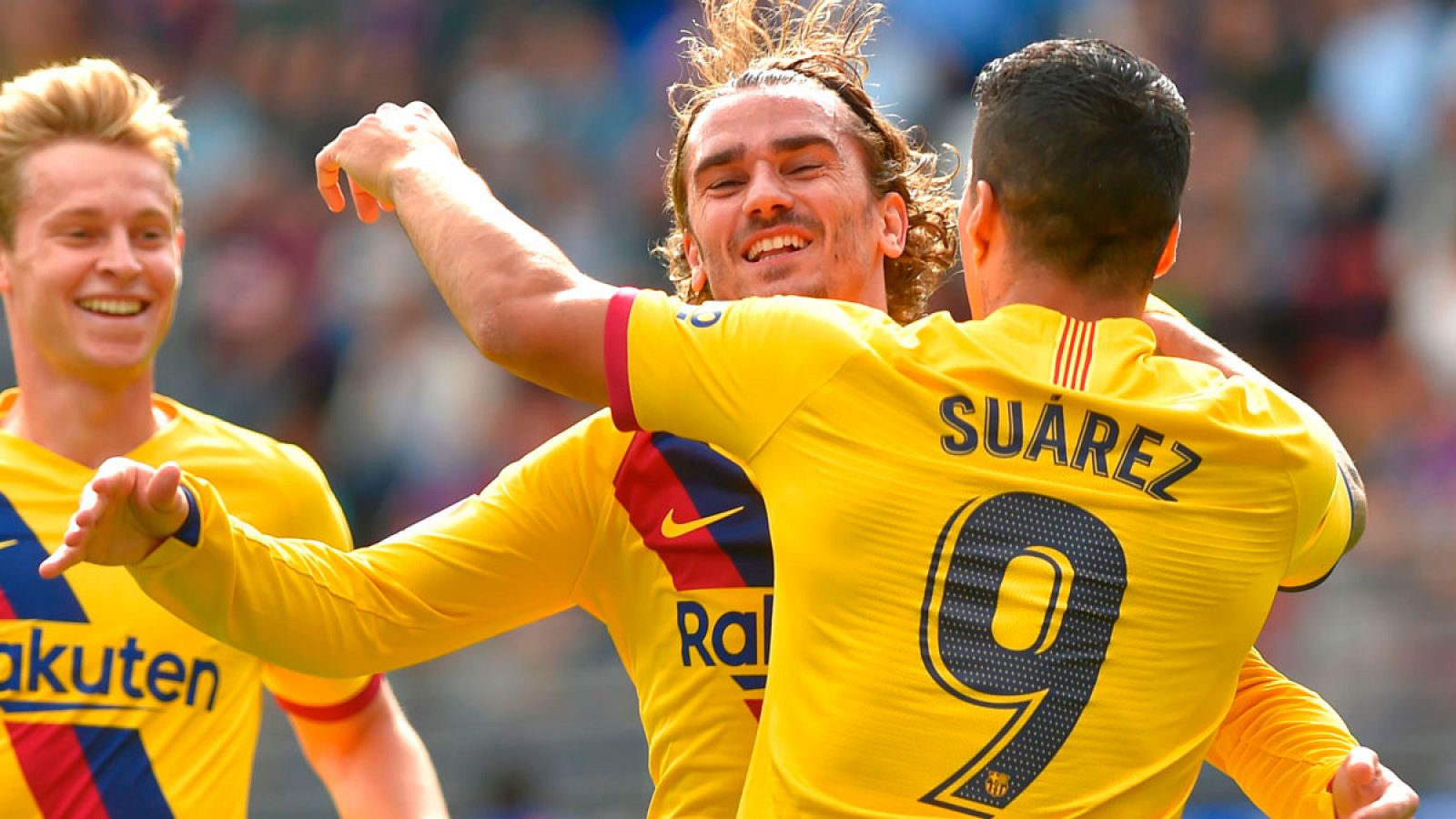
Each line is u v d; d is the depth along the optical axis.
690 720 7.37
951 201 9.27
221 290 27.42
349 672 7.27
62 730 8.63
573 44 30.38
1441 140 27.59
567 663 22.08
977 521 6.17
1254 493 6.36
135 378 9.03
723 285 8.20
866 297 8.40
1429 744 20.25
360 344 26.41
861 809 6.09
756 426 6.31
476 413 25.12
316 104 30.16
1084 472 6.22
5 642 8.66
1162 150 6.52
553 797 20.91
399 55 30.50
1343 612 21.23
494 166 29.06
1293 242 26.78
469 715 21.52
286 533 9.27
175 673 8.77
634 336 6.38
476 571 7.52
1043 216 6.50
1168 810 6.30
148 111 9.02
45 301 8.78
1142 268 6.62
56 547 8.80
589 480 7.64
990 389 6.27
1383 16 28.80
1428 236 26.95
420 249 6.84
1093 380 6.33
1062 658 6.14
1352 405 25.39
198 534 6.62
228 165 29.38
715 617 7.35
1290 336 26.19
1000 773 6.09
